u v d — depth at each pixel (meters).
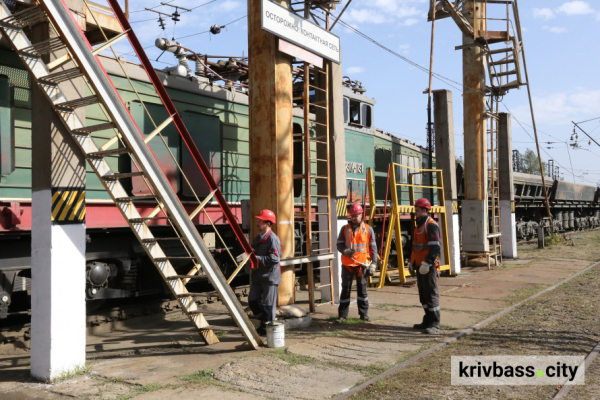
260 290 6.84
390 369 5.21
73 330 5.16
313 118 11.45
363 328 7.29
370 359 5.64
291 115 7.85
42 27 5.05
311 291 8.38
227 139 9.57
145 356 5.95
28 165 6.48
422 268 6.91
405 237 15.06
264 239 6.67
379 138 14.30
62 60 5.05
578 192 32.09
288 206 7.74
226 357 5.83
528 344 6.20
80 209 5.27
